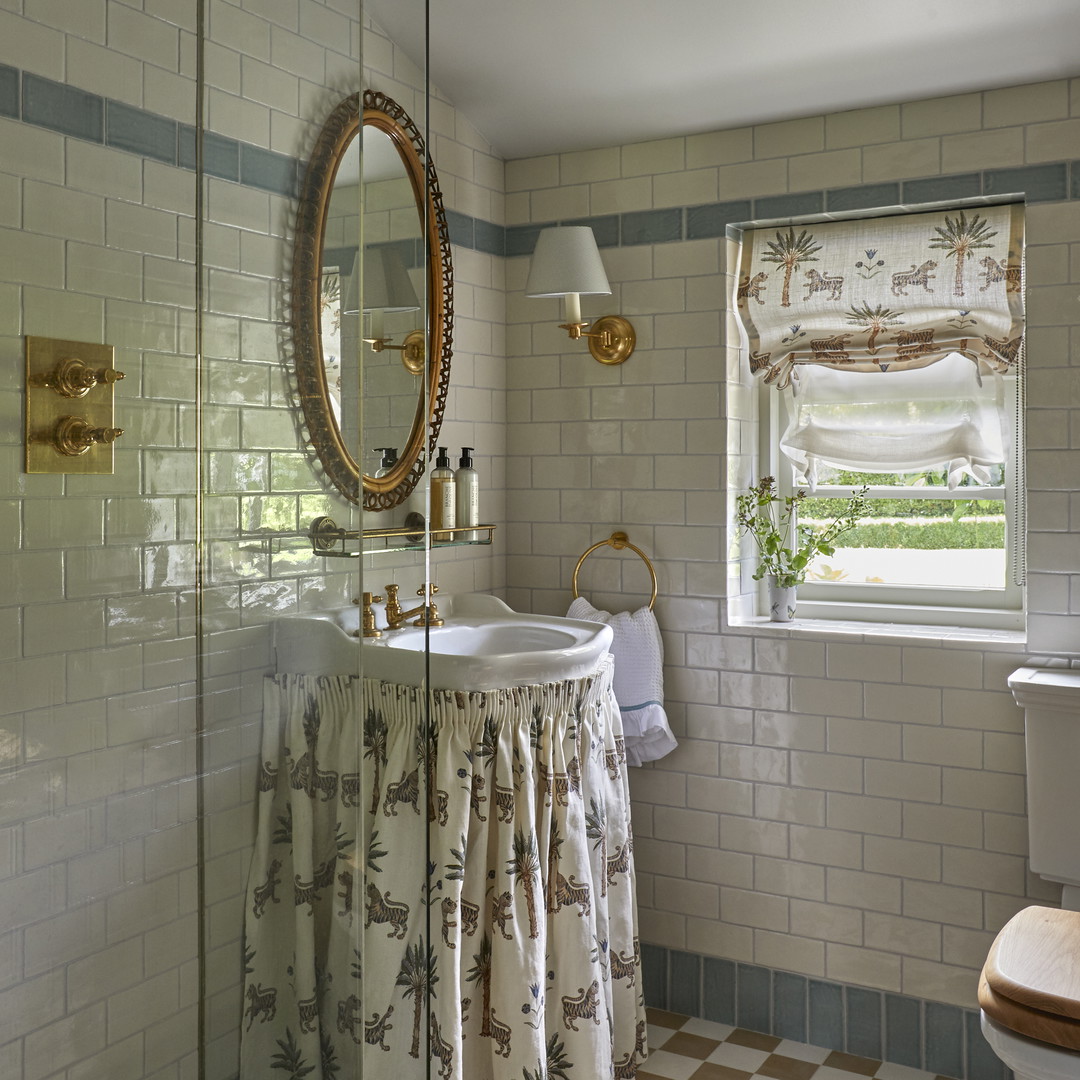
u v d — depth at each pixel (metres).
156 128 0.68
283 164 0.77
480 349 3.01
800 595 3.06
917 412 2.79
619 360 2.96
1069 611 2.44
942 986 2.60
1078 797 2.29
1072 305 2.42
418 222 1.29
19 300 0.62
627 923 2.40
